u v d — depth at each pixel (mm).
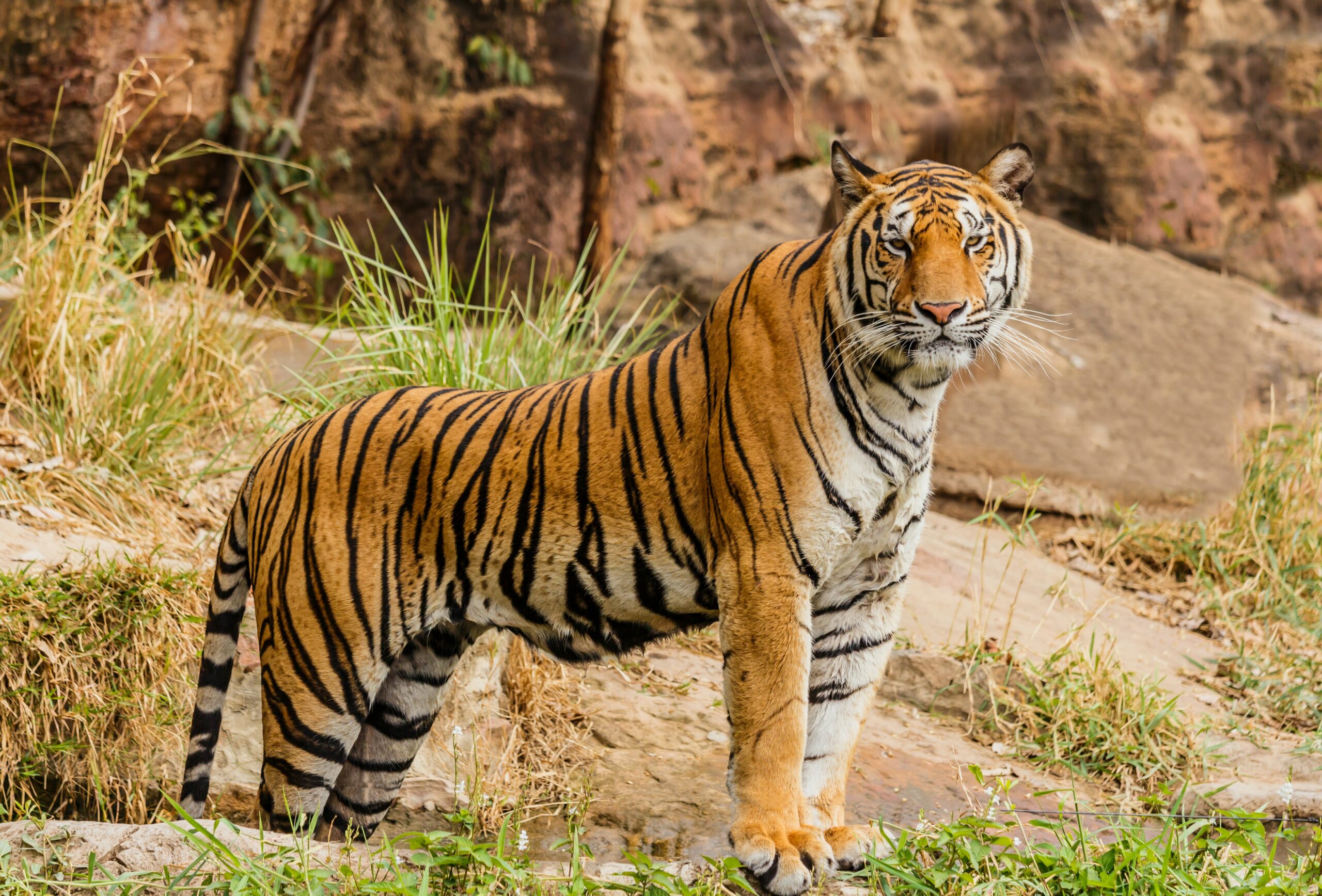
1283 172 20719
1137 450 14594
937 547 12703
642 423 6449
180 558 9242
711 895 5781
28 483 9414
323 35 19000
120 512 9602
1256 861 6680
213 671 7078
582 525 6465
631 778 8484
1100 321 16438
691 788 8383
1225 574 12625
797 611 6094
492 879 5855
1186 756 9414
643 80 20547
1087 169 19859
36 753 7582
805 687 6105
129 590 8055
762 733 6047
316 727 6688
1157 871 6059
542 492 6492
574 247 20078
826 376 6105
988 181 6434
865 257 6125
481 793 8000
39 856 5965
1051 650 10797
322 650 6633
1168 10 21062
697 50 21188
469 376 10039
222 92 18172
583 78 20469
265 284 18328
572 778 8492
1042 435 14789
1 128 16734
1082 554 13359
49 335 10656
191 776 6879
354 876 5703
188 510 10102
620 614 6621
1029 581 12383
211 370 11562
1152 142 20297
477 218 19656
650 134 20438
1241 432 14781
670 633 6734
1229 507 13875
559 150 20125
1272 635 12094
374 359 10516
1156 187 20172
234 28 18109
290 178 18781
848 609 6426
